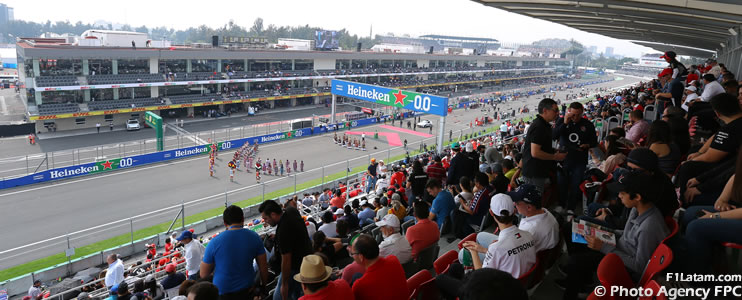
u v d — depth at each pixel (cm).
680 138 703
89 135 5450
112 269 1527
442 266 575
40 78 5344
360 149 5294
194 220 3016
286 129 6053
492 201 491
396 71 10144
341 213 1330
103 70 6031
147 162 4362
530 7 1515
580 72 19888
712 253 392
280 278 600
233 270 543
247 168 4350
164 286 1070
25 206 3206
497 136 3688
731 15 1080
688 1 1055
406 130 6600
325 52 8750
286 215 583
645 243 427
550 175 755
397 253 620
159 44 6881
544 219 519
